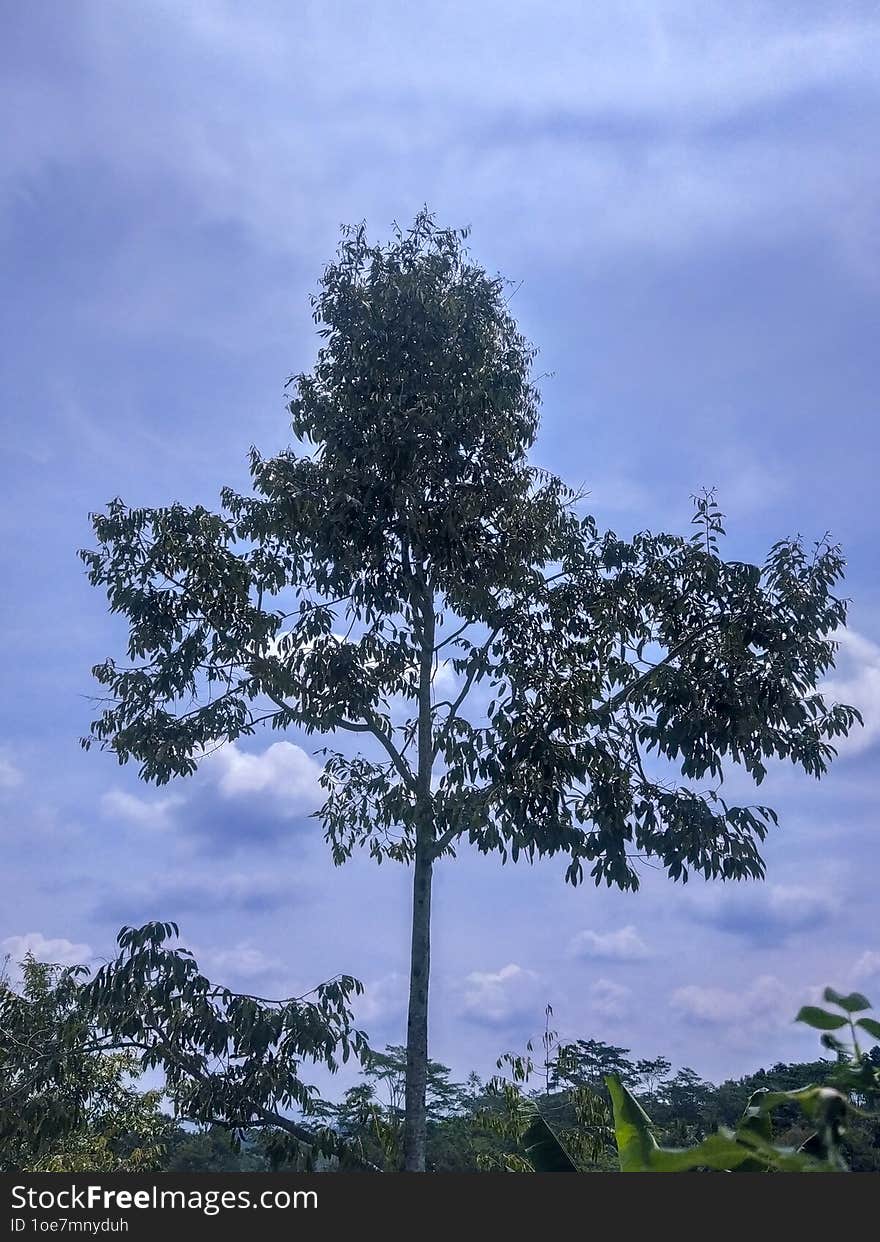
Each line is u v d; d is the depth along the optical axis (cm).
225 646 1395
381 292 1355
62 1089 1359
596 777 1259
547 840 1226
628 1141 245
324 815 1450
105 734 1467
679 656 1373
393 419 1316
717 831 1260
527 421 1430
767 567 1368
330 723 1377
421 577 1330
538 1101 1300
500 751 1239
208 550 1405
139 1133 1639
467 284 1401
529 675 1323
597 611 1371
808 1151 199
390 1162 1217
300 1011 1220
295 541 1406
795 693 1323
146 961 1212
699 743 1308
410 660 1380
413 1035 1255
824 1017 190
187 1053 1231
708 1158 197
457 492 1341
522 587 1416
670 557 1424
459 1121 1381
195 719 1458
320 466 1392
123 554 1434
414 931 1304
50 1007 1407
